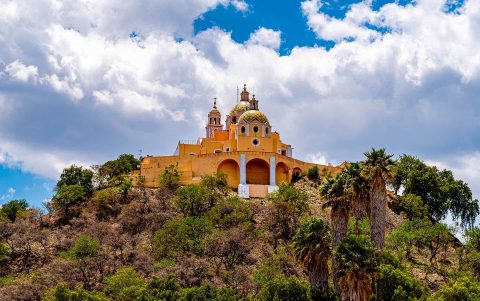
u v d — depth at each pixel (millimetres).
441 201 135375
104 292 92750
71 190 128875
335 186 77312
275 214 116375
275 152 147750
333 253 71188
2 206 129375
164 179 134125
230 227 112875
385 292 74562
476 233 107500
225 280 95188
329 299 71375
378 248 74312
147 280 93438
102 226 116625
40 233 114250
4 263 106000
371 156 78875
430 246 107562
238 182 140625
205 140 158875
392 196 137625
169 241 104812
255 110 152500
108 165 152000
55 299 83188
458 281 79188
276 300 73625
